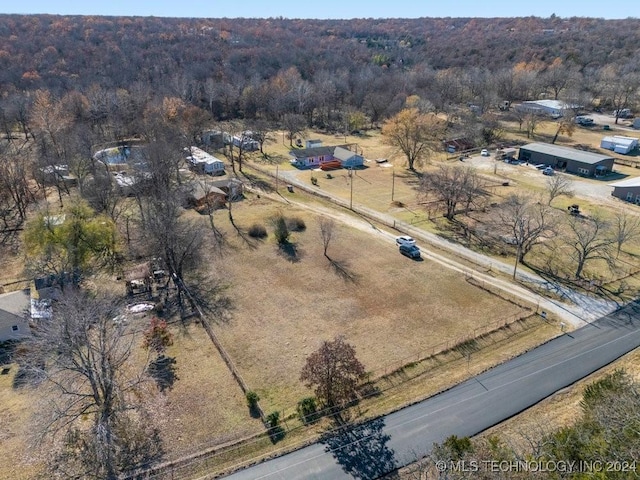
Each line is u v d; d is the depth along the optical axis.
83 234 44.31
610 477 18.00
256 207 65.12
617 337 36.59
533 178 76.56
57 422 28.19
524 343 36.06
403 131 82.44
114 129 92.38
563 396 30.19
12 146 86.62
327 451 26.47
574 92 125.69
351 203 66.56
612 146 93.50
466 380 31.98
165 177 62.03
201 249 50.44
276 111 121.94
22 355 32.28
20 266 48.59
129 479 24.80
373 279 45.75
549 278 46.00
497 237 54.81
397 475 24.69
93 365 27.28
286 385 31.69
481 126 99.31
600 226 47.84
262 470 25.31
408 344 35.94
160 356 34.56
